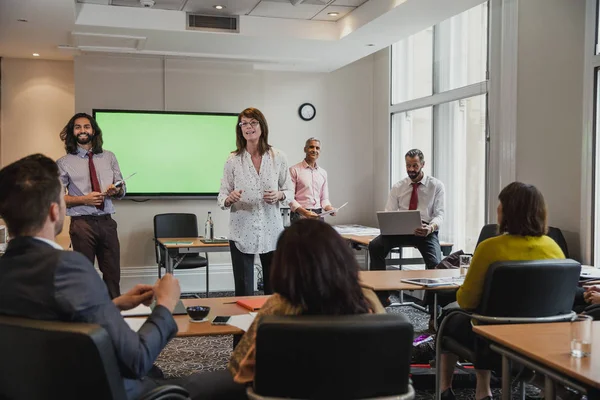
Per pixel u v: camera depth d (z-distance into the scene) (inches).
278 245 68.4
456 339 114.6
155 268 271.6
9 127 277.9
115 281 171.2
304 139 292.5
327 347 61.5
